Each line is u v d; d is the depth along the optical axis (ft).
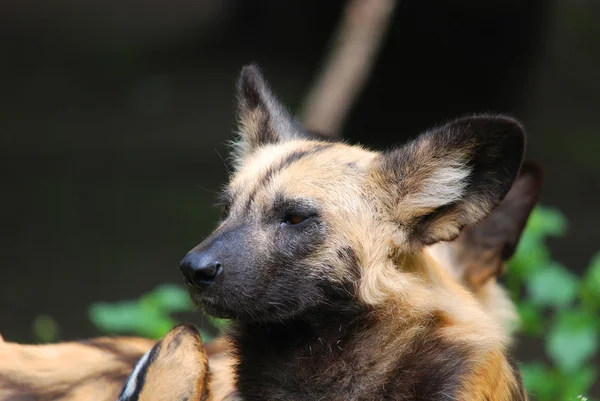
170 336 25.02
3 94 97.45
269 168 25.62
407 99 82.79
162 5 136.77
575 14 112.98
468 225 24.58
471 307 24.81
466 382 23.22
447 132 24.21
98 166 79.87
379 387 24.02
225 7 117.39
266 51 108.78
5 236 66.18
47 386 26.99
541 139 84.89
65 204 71.97
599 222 68.39
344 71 42.37
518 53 84.69
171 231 67.97
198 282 24.07
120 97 98.73
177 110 94.63
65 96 98.22
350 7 42.42
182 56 111.34
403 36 81.71
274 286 24.17
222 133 87.86
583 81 99.35
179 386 24.18
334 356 24.39
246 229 24.62
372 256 24.22
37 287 58.39
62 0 136.46
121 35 120.67
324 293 24.30
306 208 24.40
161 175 77.87
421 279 24.47
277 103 29.68
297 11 105.09
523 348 50.21
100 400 26.61
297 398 24.73
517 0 82.48
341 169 25.14
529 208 33.71
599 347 49.32
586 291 35.70
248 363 25.14
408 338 23.93
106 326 38.14
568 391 33.78
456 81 83.71
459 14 81.87
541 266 36.88
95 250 64.59
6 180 76.07
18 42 114.83
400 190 24.54
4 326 52.49
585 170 78.28
